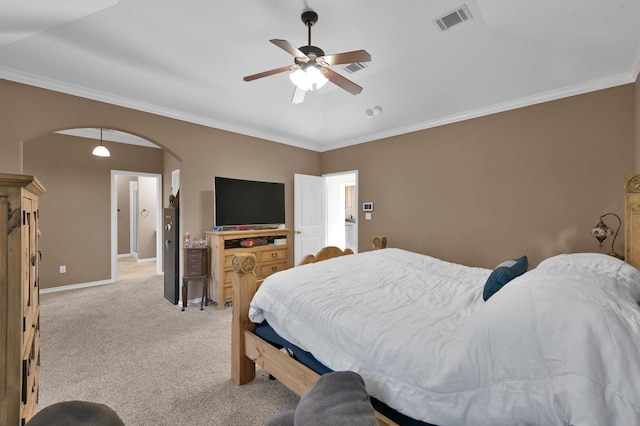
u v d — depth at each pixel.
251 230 4.28
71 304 3.91
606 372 0.79
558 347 0.87
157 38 2.63
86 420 0.81
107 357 2.48
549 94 3.06
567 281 1.11
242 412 1.82
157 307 3.80
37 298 1.43
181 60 2.96
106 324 3.21
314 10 2.29
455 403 1.02
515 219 3.32
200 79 3.30
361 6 2.26
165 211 4.30
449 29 2.57
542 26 2.23
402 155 4.41
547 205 3.10
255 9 2.29
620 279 1.33
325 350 1.45
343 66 3.24
